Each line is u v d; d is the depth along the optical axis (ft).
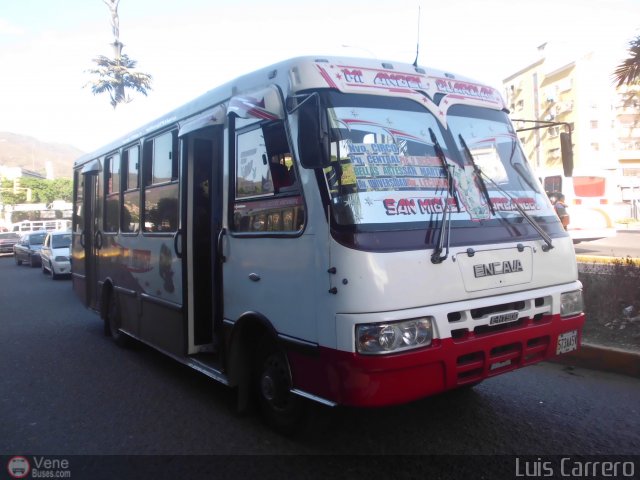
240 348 15.97
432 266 12.50
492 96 16.40
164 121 20.62
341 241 12.03
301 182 13.12
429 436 14.89
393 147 13.44
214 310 18.01
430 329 12.26
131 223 23.81
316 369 12.71
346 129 12.91
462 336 12.73
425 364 12.08
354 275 11.82
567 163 17.74
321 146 12.00
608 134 144.97
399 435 14.98
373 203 12.53
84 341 28.19
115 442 15.30
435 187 13.56
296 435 14.74
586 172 61.57
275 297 14.05
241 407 16.11
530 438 14.64
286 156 13.76
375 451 14.12
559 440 14.48
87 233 30.53
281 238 13.79
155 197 21.13
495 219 14.19
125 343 26.25
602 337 21.81
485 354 12.94
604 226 61.93
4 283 58.39
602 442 14.29
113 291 26.40
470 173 14.43
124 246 24.45
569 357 20.89
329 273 12.17
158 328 20.85
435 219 13.12
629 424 15.37
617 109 145.89
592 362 20.30
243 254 15.42
